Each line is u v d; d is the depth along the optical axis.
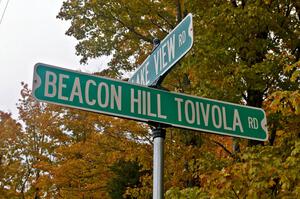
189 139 9.43
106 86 3.55
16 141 20.28
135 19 12.18
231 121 3.94
